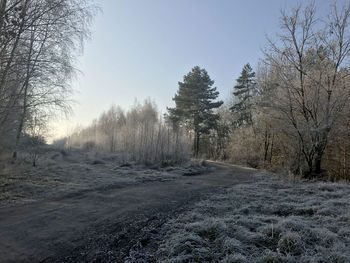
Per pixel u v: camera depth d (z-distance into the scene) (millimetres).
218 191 10195
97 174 13578
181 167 19688
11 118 10156
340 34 15844
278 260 3602
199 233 4723
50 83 10656
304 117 17000
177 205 7578
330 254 3773
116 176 13461
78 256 3951
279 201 8008
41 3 9133
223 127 41969
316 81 15969
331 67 15977
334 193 9125
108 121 44750
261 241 4371
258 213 6547
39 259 3805
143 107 43688
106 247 4301
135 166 18031
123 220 5883
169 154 21766
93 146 32938
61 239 4625
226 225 4945
